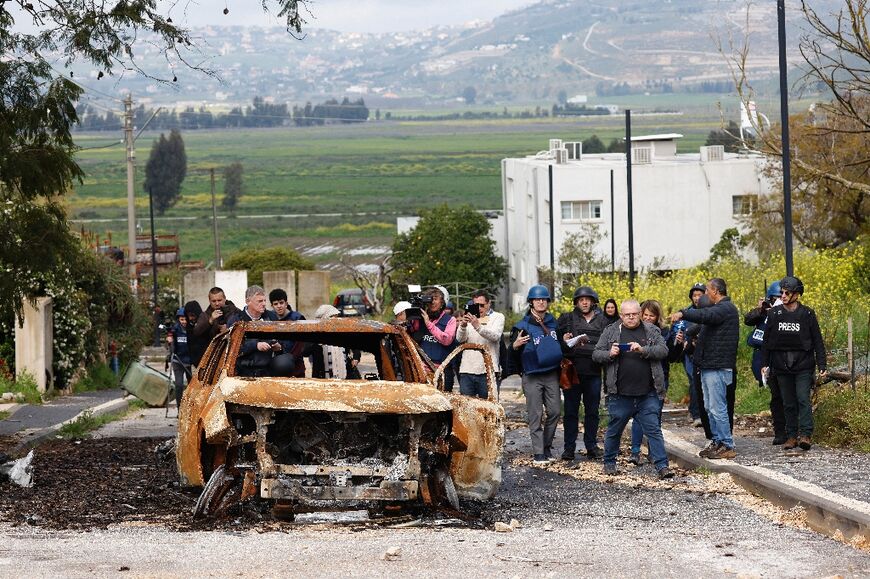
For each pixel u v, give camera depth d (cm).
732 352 1839
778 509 1477
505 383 4181
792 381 1905
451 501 1385
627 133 4234
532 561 1116
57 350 3906
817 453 1866
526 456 2036
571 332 1956
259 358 1590
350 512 1387
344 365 1708
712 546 1212
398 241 9994
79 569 1054
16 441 2342
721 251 7819
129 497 1571
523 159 9725
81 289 4322
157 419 3041
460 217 9794
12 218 2134
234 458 1380
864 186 2992
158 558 1112
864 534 1270
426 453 1383
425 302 2017
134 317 4975
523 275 9244
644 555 1155
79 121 2084
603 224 8462
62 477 1778
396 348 1593
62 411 3139
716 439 1850
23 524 1345
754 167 8444
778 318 1902
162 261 9494
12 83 2022
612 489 1656
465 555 1141
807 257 4103
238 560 1104
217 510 1371
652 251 8462
